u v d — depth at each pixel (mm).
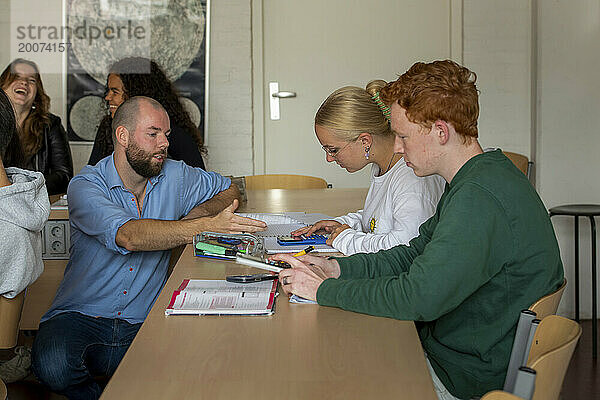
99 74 4992
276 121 5117
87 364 2340
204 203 2793
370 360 1276
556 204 4465
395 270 1891
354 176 5145
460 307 1646
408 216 2098
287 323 1488
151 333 1427
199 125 5012
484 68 4922
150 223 2344
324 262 1846
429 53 5059
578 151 4426
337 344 1361
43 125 4320
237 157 5066
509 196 1567
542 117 4438
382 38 5062
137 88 3625
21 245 1759
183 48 4977
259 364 1258
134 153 2441
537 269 1580
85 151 5043
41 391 3057
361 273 1863
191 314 1543
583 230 4473
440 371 1713
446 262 1486
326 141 2279
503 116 4926
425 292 1483
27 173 1885
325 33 5062
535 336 1312
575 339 1193
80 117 5016
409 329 1448
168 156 3398
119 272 2436
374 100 2246
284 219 2740
